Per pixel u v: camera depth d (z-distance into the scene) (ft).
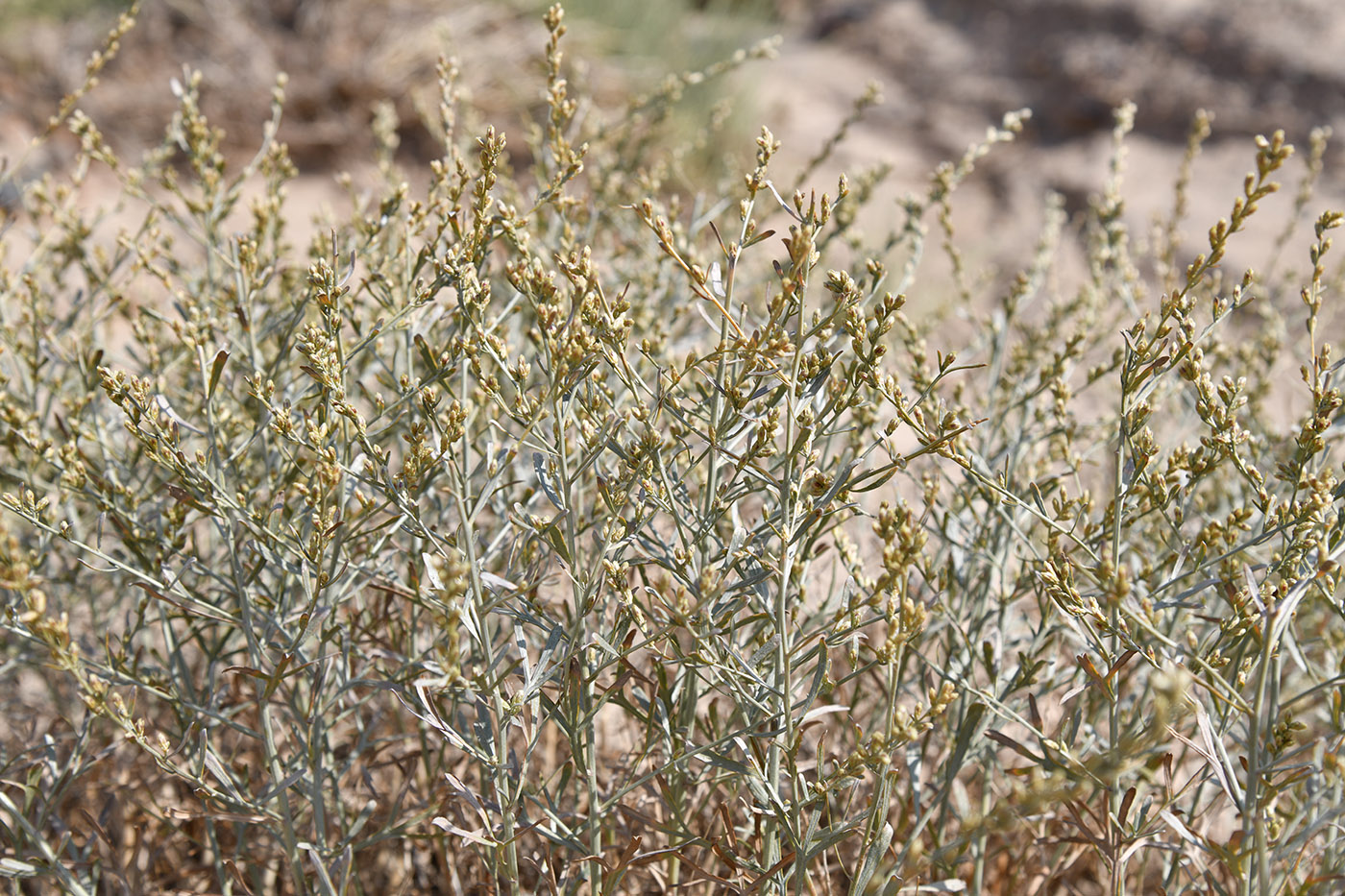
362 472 4.70
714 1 28.60
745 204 4.15
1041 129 22.80
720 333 4.30
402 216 6.68
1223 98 21.01
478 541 5.68
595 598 4.41
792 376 3.96
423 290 4.83
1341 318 10.89
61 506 6.21
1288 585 4.19
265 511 4.75
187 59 20.83
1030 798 2.98
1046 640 5.47
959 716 5.44
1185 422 7.41
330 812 6.15
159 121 20.17
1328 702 5.34
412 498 4.30
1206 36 21.84
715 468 4.53
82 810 5.31
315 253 6.07
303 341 4.13
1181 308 4.10
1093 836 4.20
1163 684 2.84
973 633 5.71
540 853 5.47
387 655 5.05
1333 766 3.71
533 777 6.15
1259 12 21.70
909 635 3.81
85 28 21.17
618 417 4.60
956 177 6.74
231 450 5.52
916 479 5.67
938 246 18.84
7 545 3.70
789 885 4.99
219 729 6.63
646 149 8.55
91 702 4.12
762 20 28.96
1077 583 5.55
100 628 6.86
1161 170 20.22
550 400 4.31
